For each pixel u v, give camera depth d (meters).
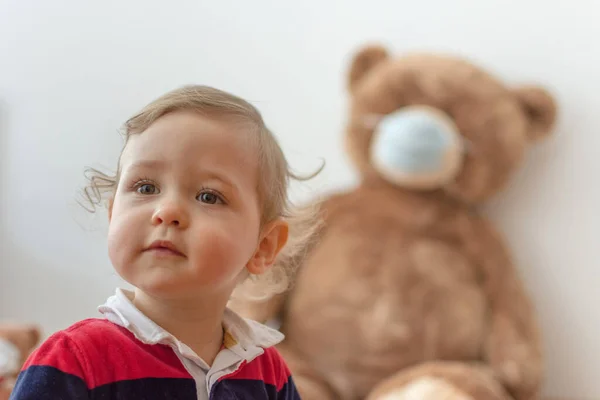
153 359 0.66
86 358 0.64
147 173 0.68
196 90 0.75
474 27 1.72
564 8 1.69
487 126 1.55
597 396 1.63
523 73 1.70
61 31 1.83
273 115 1.78
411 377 1.32
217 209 0.68
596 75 1.67
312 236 1.03
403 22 1.75
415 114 1.54
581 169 1.66
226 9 1.81
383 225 1.55
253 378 0.75
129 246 0.66
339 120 1.74
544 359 1.59
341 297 1.49
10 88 1.83
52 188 1.80
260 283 0.95
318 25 1.78
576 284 1.65
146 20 1.83
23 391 0.61
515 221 1.68
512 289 1.53
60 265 1.79
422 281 1.49
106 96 1.81
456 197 1.59
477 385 1.29
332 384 1.46
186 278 0.65
